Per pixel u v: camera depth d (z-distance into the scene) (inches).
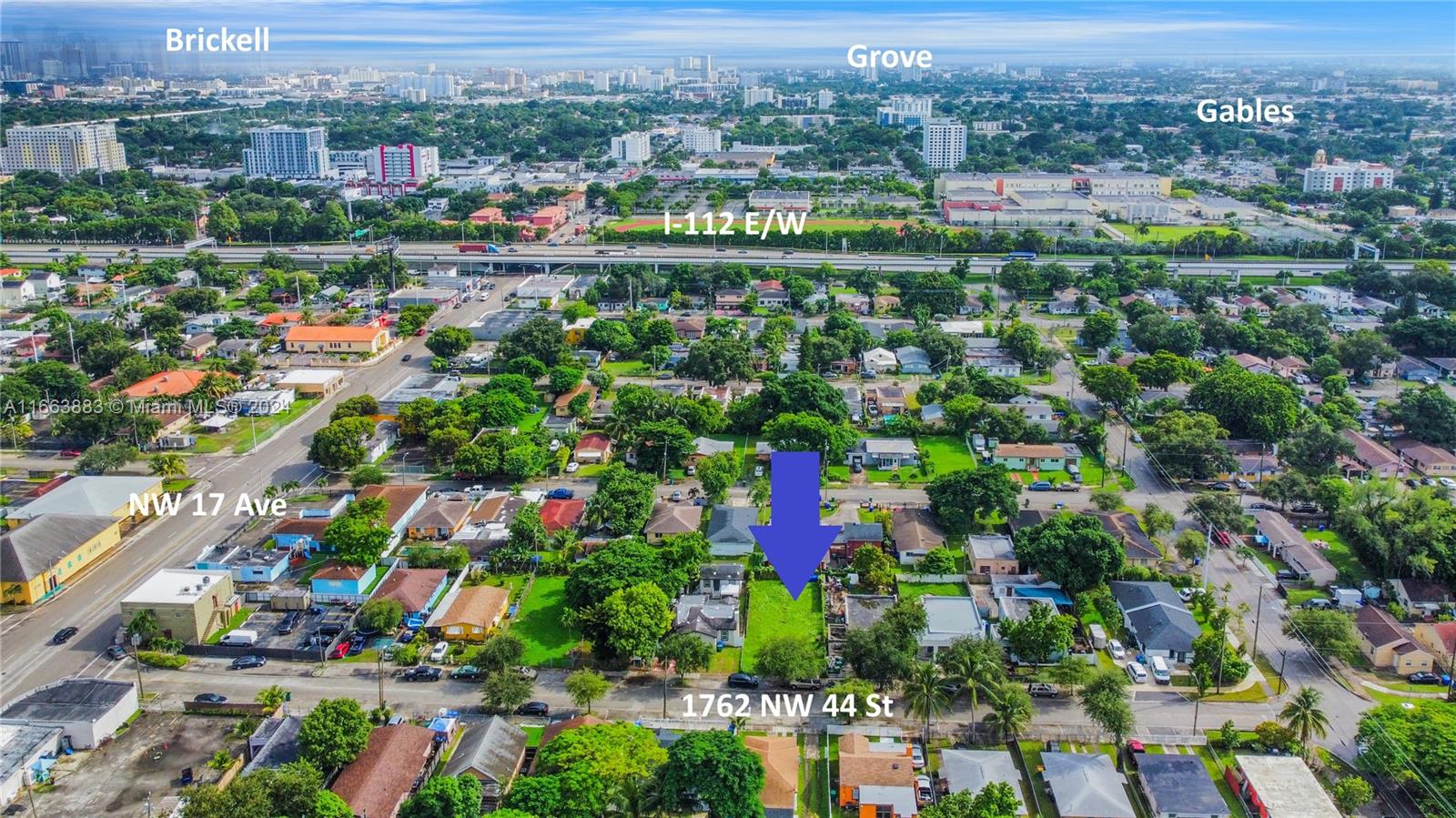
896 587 7308.1
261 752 5295.3
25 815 4958.2
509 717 5861.2
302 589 7185.0
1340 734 5693.9
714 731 5191.9
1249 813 5113.2
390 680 6250.0
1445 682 6166.3
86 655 6481.3
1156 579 7234.3
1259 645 6584.6
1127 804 5017.2
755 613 6978.4
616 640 6225.4
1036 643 6215.6
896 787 5137.8
